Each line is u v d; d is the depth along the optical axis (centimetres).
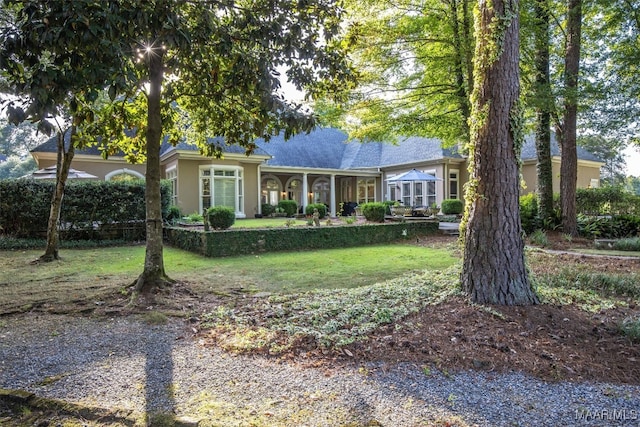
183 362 336
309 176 2566
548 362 332
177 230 1146
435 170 2105
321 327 404
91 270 770
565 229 1179
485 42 477
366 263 850
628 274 656
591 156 2338
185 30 416
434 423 244
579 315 444
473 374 312
